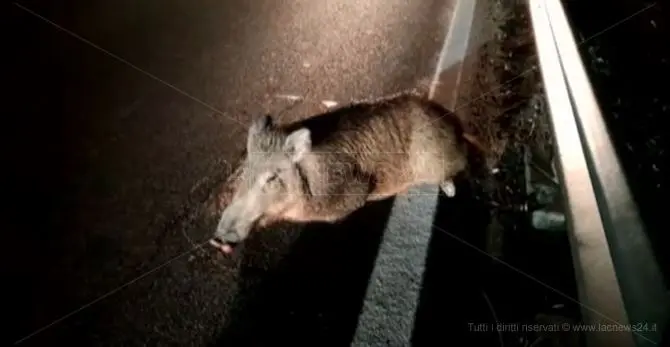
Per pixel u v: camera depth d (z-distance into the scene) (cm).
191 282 169
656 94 133
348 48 298
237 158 215
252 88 259
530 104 199
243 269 174
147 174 206
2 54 261
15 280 165
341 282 172
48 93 242
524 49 246
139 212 190
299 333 157
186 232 185
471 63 265
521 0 289
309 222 188
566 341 126
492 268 166
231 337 156
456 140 177
